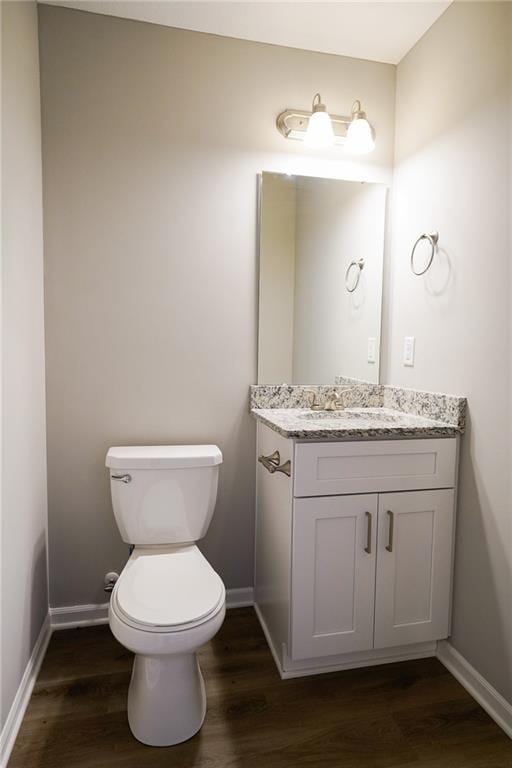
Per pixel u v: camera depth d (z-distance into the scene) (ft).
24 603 5.17
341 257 7.18
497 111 5.10
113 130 6.29
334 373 7.25
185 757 4.53
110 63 6.23
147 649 4.23
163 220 6.52
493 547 5.24
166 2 5.91
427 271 6.37
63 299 6.27
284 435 5.30
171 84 6.44
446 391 6.00
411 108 6.79
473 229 5.49
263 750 4.63
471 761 4.58
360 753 4.64
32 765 4.41
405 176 6.95
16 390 4.85
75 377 6.39
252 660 5.94
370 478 5.49
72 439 6.44
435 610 5.86
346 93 7.05
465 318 5.65
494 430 5.20
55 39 6.04
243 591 7.23
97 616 6.68
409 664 5.95
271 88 6.78
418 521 5.72
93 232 6.30
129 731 4.80
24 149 5.24
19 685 4.94
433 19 6.16
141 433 6.64
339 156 7.11
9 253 4.61
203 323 6.75
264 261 6.88
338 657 5.81
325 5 5.90
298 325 7.07
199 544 7.02
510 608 4.99
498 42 5.08
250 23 6.31
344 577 5.50
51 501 6.44
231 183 6.72
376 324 7.36
